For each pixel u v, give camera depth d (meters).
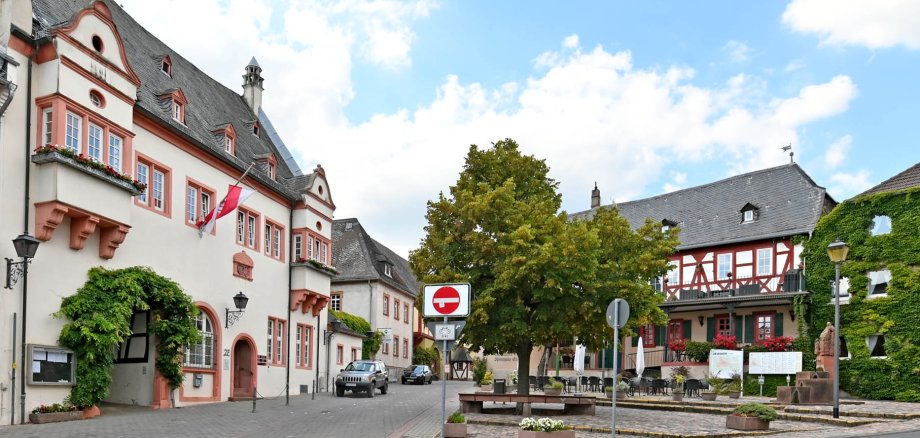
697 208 41.97
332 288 51.19
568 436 13.61
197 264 24.09
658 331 40.25
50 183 16.88
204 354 24.52
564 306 19.28
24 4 17.09
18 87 16.75
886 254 30.98
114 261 19.62
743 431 16.50
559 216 20.62
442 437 12.74
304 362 32.94
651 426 17.66
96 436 13.98
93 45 18.78
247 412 20.64
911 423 18.86
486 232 20.19
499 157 22.47
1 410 15.60
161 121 22.09
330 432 15.69
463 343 20.47
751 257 36.72
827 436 15.45
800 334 33.25
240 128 32.56
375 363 31.77
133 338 21.84
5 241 16.08
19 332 16.16
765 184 39.81
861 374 30.94
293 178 33.75
